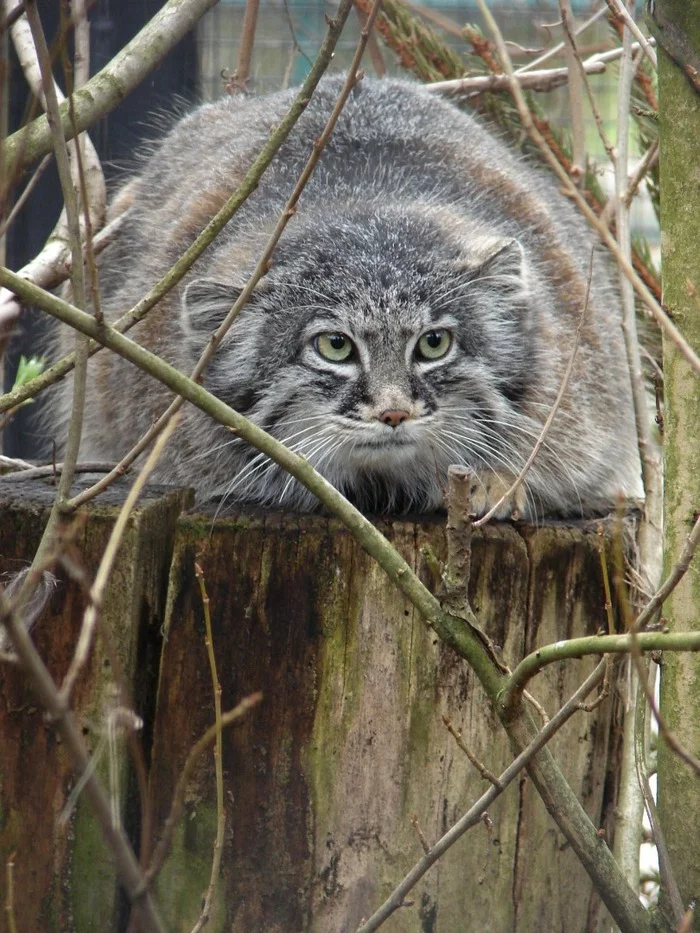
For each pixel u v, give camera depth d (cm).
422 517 677
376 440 740
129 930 551
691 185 480
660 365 997
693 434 490
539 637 595
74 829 554
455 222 821
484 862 580
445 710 570
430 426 750
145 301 483
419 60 1093
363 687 568
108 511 558
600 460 838
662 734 414
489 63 991
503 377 783
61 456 1052
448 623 475
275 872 568
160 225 939
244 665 568
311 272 763
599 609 604
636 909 502
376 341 746
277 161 889
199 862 566
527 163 1070
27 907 558
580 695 453
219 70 1162
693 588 491
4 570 561
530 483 784
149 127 1071
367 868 570
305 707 567
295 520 584
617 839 619
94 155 813
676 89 479
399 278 754
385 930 575
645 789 515
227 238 840
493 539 586
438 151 917
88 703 548
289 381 764
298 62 1281
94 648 547
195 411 788
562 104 1266
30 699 550
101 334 432
